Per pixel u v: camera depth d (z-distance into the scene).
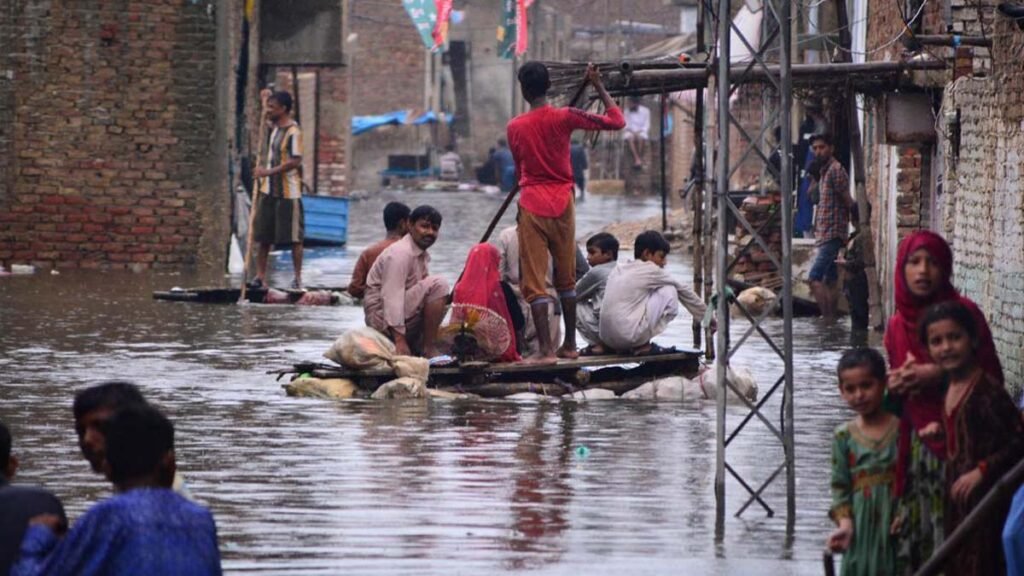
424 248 42.47
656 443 35.38
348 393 40.69
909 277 21.81
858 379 21.61
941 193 51.69
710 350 45.34
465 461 33.28
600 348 42.88
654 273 42.75
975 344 20.88
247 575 24.92
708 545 27.05
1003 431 20.77
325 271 74.25
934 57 50.47
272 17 89.25
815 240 60.56
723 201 28.41
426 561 25.83
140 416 18.02
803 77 51.06
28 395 40.03
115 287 65.62
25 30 72.44
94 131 72.94
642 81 47.94
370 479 31.52
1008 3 40.53
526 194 41.34
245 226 79.38
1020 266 38.97
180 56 72.81
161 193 73.25
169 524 17.52
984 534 21.00
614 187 174.12
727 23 28.30
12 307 57.94
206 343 49.94
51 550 17.75
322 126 123.50
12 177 72.81
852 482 21.89
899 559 21.52
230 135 75.94
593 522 28.44
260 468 32.41
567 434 36.31
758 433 36.78
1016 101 39.66
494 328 41.59
